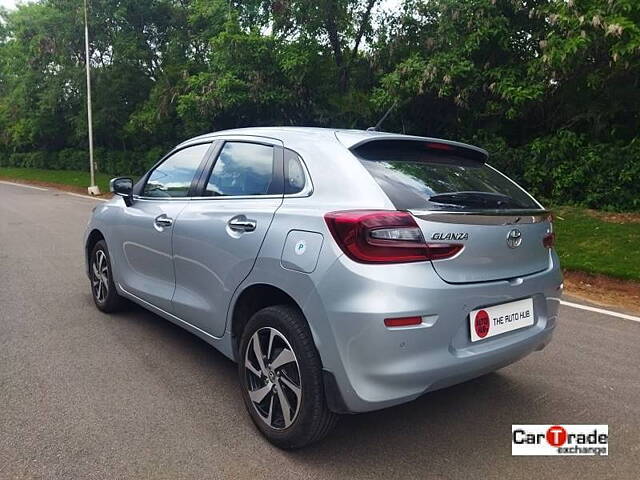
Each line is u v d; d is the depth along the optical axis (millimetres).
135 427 3229
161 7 23766
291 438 2932
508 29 12250
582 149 11453
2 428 3186
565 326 5387
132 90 25938
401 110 14039
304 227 2924
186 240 3834
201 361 4230
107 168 29250
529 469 2895
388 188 2883
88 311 5441
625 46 8953
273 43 15867
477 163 3703
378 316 2594
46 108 28312
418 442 3146
